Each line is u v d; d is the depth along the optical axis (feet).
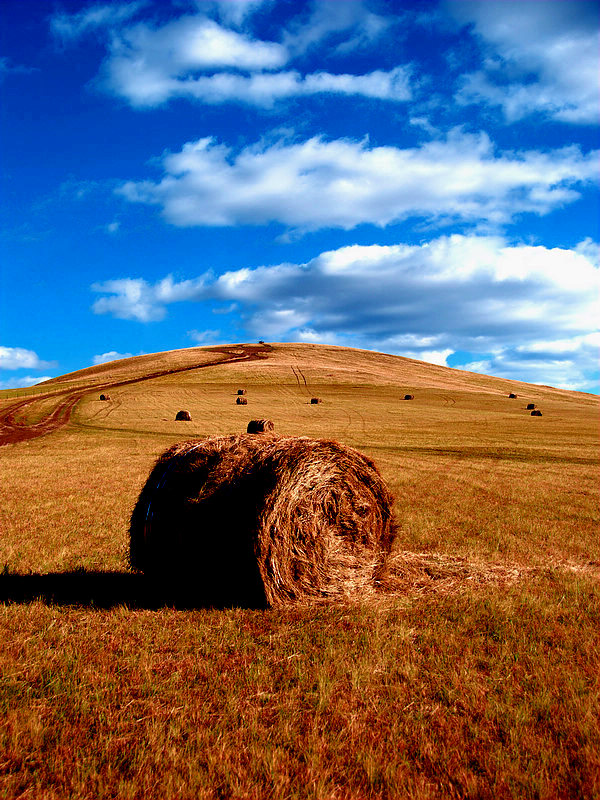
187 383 228.63
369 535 22.86
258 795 9.98
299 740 11.51
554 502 41.96
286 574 19.98
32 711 12.39
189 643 16.28
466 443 93.15
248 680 13.97
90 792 10.10
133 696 13.30
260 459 20.99
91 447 81.51
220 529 20.34
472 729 12.12
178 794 10.03
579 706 12.87
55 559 24.85
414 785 10.34
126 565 24.62
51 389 228.22
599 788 10.29
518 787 10.42
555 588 21.84
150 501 22.41
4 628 16.97
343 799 10.05
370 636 16.83
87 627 17.31
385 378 254.88
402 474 56.18
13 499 39.68
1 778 10.32
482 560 26.02
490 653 15.84
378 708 12.92
